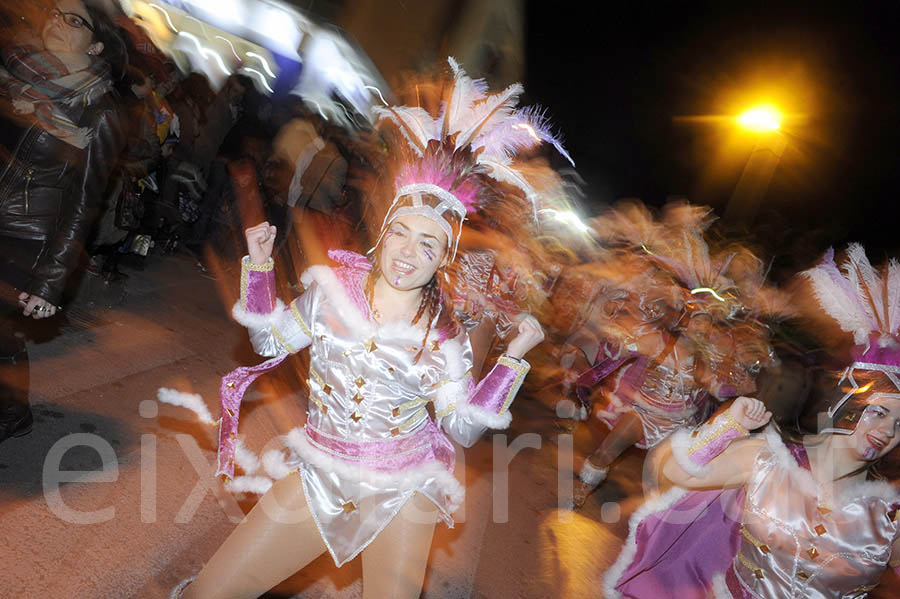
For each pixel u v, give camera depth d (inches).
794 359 198.1
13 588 112.2
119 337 215.9
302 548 100.7
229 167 328.2
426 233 98.7
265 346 105.9
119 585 123.0
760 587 109.6
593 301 340.2
